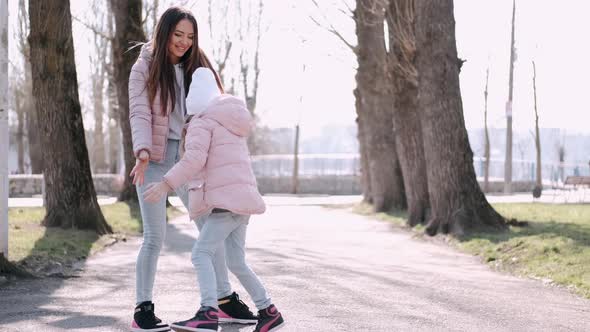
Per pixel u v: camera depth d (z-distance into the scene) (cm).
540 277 890
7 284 771
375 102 2398
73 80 1332
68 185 1319
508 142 3762
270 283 801
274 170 4822
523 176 4788
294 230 1616
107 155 5412
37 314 616
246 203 487
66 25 1309
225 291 559
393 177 2392
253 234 1492
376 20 2369
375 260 1058
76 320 592
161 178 525
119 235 1343
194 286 772
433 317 627
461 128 1446
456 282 848
